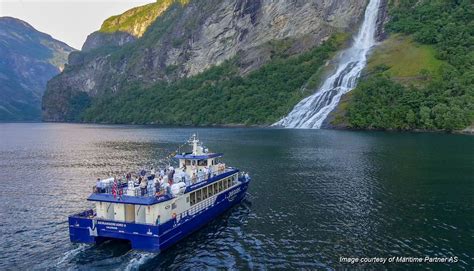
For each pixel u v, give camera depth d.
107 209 34.97
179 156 45.12
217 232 37.16
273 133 143.38
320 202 46.66
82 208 48.34
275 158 81.44
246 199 49.03
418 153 82.31
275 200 48.22
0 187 61.50
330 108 170.25
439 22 198.75
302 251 32.34
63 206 49.34
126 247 33.62
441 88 147.12
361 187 53.50
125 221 33.91
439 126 134.38
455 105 134.75
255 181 59.28
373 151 87.56
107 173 73.06
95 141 140.38
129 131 192.38
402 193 49.66
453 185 53.16
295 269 29.09
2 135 183.62
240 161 78.38
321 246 33.31
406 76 164.62
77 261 31.16
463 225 37.69
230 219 41.06
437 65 166.25
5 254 33.34
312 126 164.50
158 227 31.52
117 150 108.62
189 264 30.12
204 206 39.22
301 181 58.50
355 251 32.16
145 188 35.56
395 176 59.72
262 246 33.53
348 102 165.12
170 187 35.41
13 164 87.06
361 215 41.28
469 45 174.38
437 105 137.62
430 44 188.00
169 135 155.38
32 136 174.62
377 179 58.09
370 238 34.84
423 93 147.38
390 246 33.03
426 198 47.12
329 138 118.50
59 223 42.12
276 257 31.25
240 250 32.75
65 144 132.50
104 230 33.03
